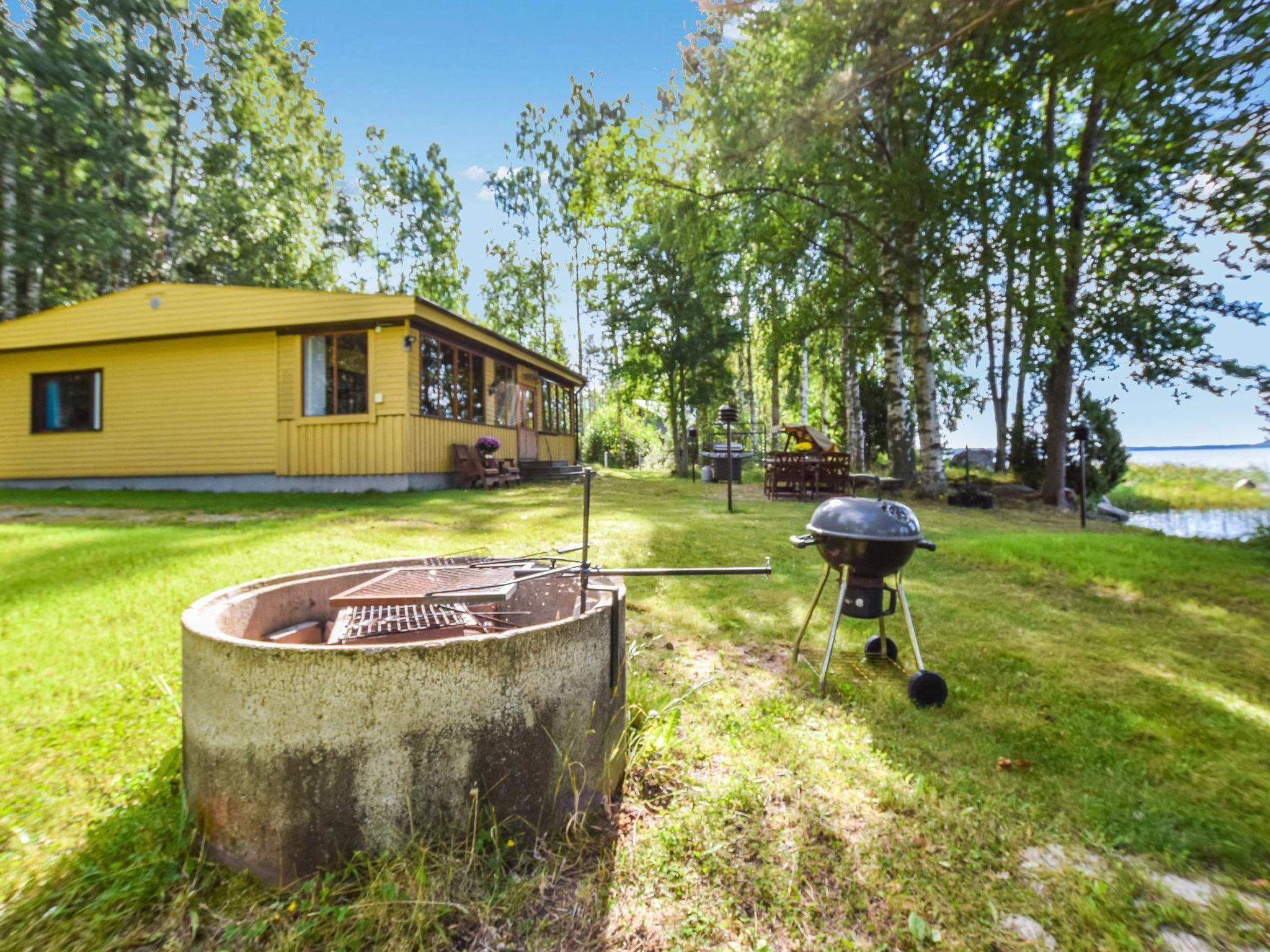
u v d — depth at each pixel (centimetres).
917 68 938
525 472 1588
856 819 196
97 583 419
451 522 750
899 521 280
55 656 299
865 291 1351
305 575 250
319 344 1184
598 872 171
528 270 3334
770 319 1499
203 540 575
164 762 214
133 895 153
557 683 184
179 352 1241
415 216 3284
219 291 1186
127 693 265
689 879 169
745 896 163
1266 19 419
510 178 3275
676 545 617
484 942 145
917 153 1067
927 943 147
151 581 423
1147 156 550
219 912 151
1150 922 152
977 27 603
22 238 1667
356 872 157
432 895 152
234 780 162
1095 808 199
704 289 1469
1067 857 177
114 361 1272
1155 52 487
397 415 1138
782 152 1062
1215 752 236
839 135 1020
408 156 3244
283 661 158
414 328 1148
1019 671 320
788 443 1304
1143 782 216
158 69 2002
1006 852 180
